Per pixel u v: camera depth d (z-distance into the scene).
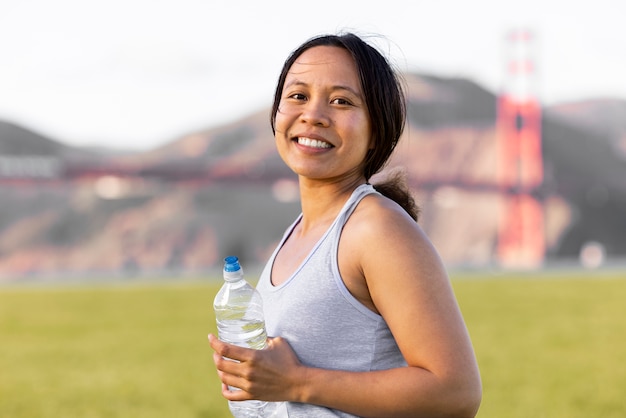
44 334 12.99
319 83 1.75
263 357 1.63
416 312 1.56
